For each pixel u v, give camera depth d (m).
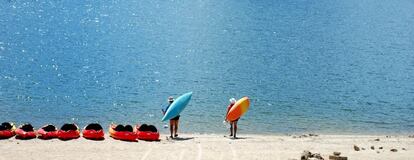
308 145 28.58
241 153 25.91
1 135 27.84
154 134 28.84
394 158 25.53
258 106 42.44
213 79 52.84
